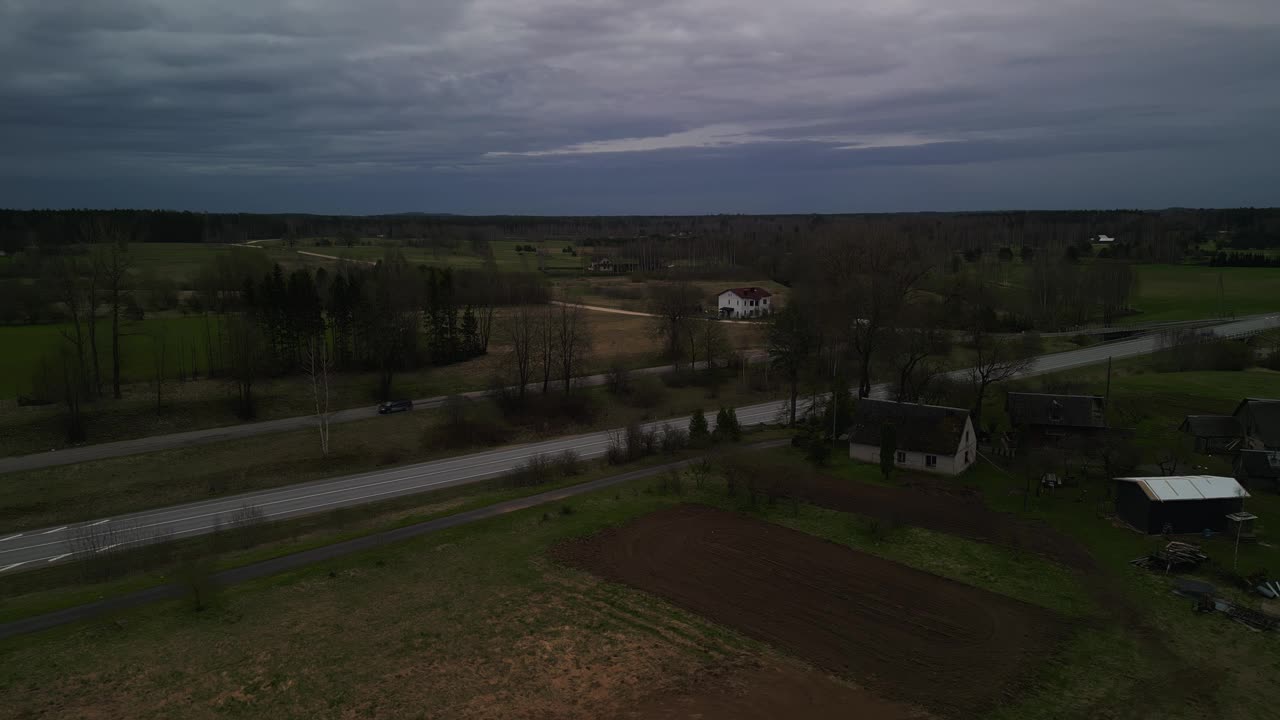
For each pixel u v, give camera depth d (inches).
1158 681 1349.7
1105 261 7637.8
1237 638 1492.4
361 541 1973.4
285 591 1672.0
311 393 3629.4
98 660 1366.9
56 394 3078.2
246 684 1301.7
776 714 1242.6
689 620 1555.1
